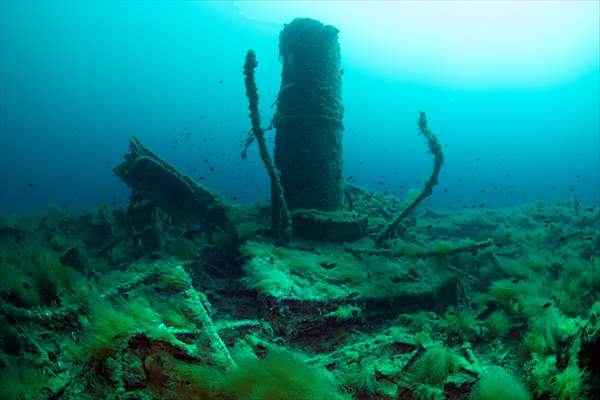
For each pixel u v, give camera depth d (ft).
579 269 21.65
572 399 10.57
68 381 11.11
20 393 10.09
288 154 29.89
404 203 42.16
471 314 18.74
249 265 21.89
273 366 11.75
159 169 28.86
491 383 12.23
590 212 48.88
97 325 12.41
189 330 13.73
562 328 13.92
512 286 18.86
